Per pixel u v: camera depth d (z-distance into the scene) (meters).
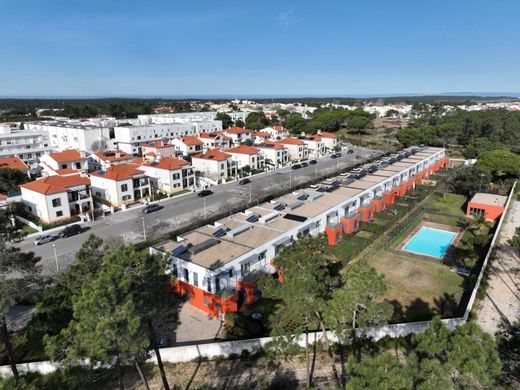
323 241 25.16
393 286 40.94
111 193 70.56
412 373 15.94
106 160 88.81
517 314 33.31
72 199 64.38
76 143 117.88
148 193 75.94
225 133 128.62
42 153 102.94
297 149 115.25
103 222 61.25
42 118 183.12
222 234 44.56
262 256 41.62
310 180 85.88
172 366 29.66
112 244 48.66
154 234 55.78
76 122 141.25
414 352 17.97
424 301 38.06
